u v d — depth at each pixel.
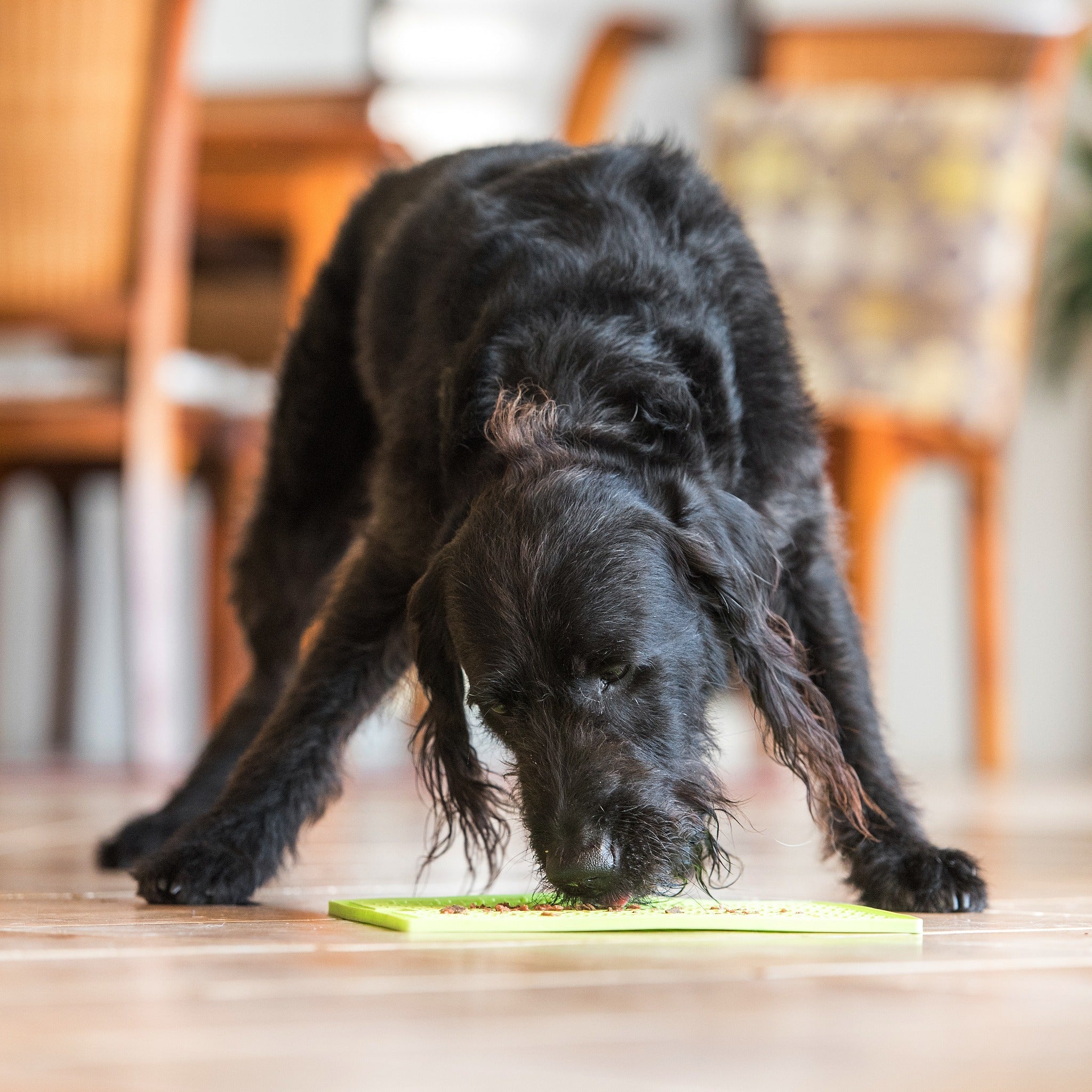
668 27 5.58
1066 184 7.87
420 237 2.16
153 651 4.32
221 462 4.83
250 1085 0.77
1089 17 5.89
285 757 1.91
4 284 4.19
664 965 1.21
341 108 4.82
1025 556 7.88
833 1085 0.79
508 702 1.74
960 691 7.76
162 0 4.04
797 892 2.03
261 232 4.88
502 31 7.84
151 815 2.31
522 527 1.73
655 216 2.02
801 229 5.09
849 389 5.00
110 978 1.13
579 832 1.63
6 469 5.21
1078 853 2.53
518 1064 0.83
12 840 2.74
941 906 1.76
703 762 1.82
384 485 2.01
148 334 4.23
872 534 4.78
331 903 1.66
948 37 5.98
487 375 1.86
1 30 4.04
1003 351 5.04
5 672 7.05
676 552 1.77
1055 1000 1.06
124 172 4.15
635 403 1.84
